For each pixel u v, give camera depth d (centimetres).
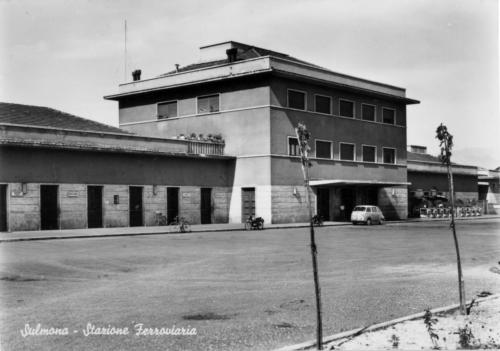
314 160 4381
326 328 871
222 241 2547
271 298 1122
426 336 788
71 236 2661
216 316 951
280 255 1944
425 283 1335
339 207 4625
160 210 3747
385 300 1109
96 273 1468
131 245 2300
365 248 2264
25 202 3027
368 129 4922
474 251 2181
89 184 3331
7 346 758
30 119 3403
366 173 4878
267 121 4044
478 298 1123
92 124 3812
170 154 3766
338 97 4644
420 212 5788
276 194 4062
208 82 4306
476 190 7144
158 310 996
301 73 4303
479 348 729
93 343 775
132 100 4859
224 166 4250
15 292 1170
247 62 4159
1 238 2488
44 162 3116
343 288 1254
